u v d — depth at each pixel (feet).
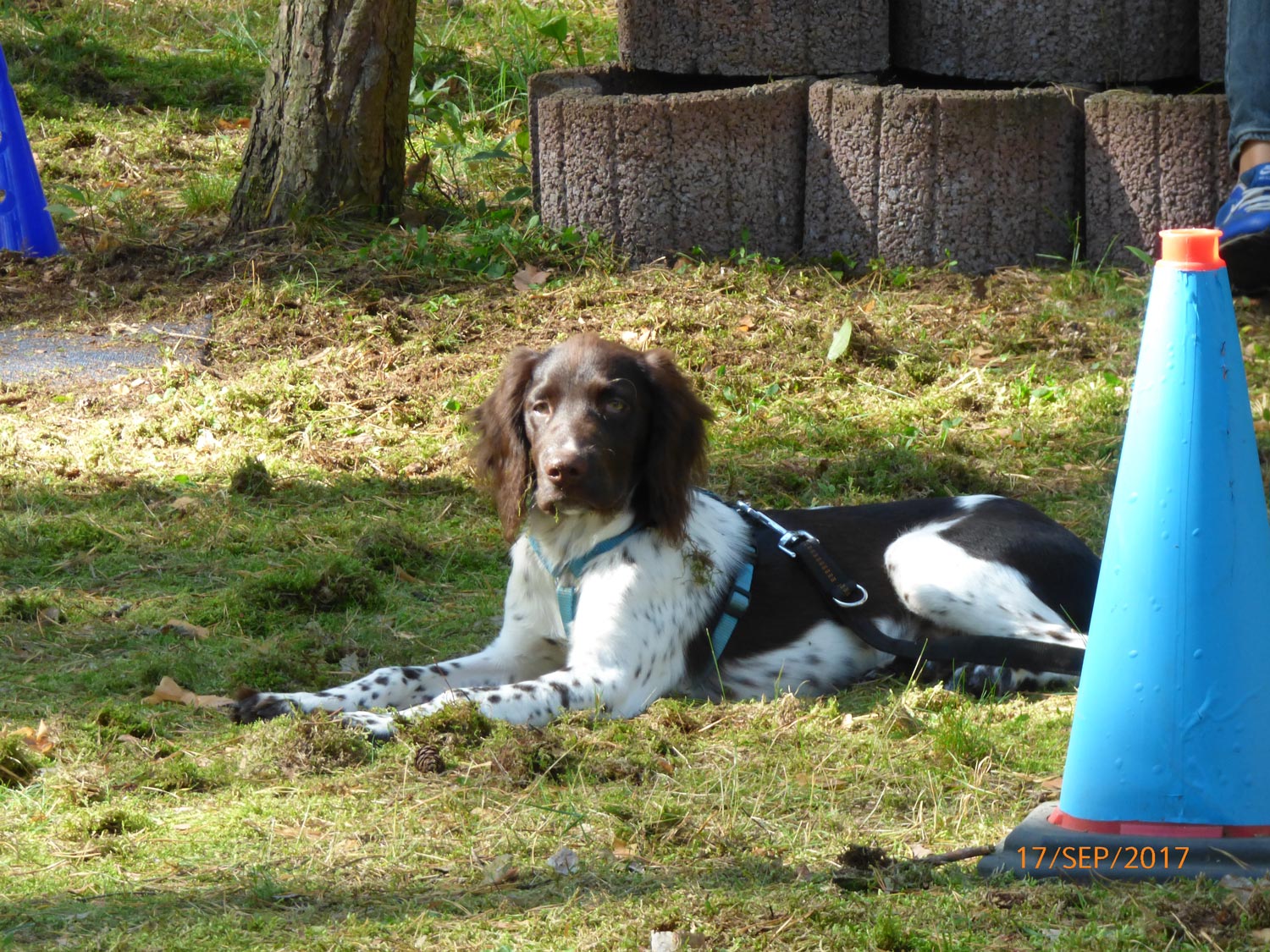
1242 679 18.29
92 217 56.49
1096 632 18.85
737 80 55.42
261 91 55.01
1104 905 17.46
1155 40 50.93
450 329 45.80
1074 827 18.92
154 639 28.19
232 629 28.91
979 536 27.45
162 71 75.20
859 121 49.44
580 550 25.76
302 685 26.53
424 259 50.88
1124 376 42.93
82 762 22.49
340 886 18.49
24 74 71.72
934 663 26.78
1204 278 17.99
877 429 39.75
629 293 48.14
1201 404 18.06
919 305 47.57
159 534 33.47
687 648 26.02
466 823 20.42
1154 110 47.83
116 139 65.82
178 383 42.37
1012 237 49.98
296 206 53.47
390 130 54.80
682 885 18.26
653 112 49.98
